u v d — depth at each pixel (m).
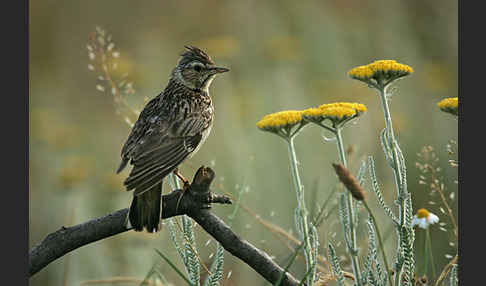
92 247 10.31
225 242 6.35
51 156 14.15
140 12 19.66
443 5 18.23
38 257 6.26
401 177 6.14
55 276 10.62
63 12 19.17
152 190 6.68
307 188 11.56
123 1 19.56
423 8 18.34
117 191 11.64
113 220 6.39
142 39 18.72
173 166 7.86
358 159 11.49
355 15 18.97
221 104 14.55
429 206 10.19
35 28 18.70
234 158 12.34
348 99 14.49
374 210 9.92
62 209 12.61
